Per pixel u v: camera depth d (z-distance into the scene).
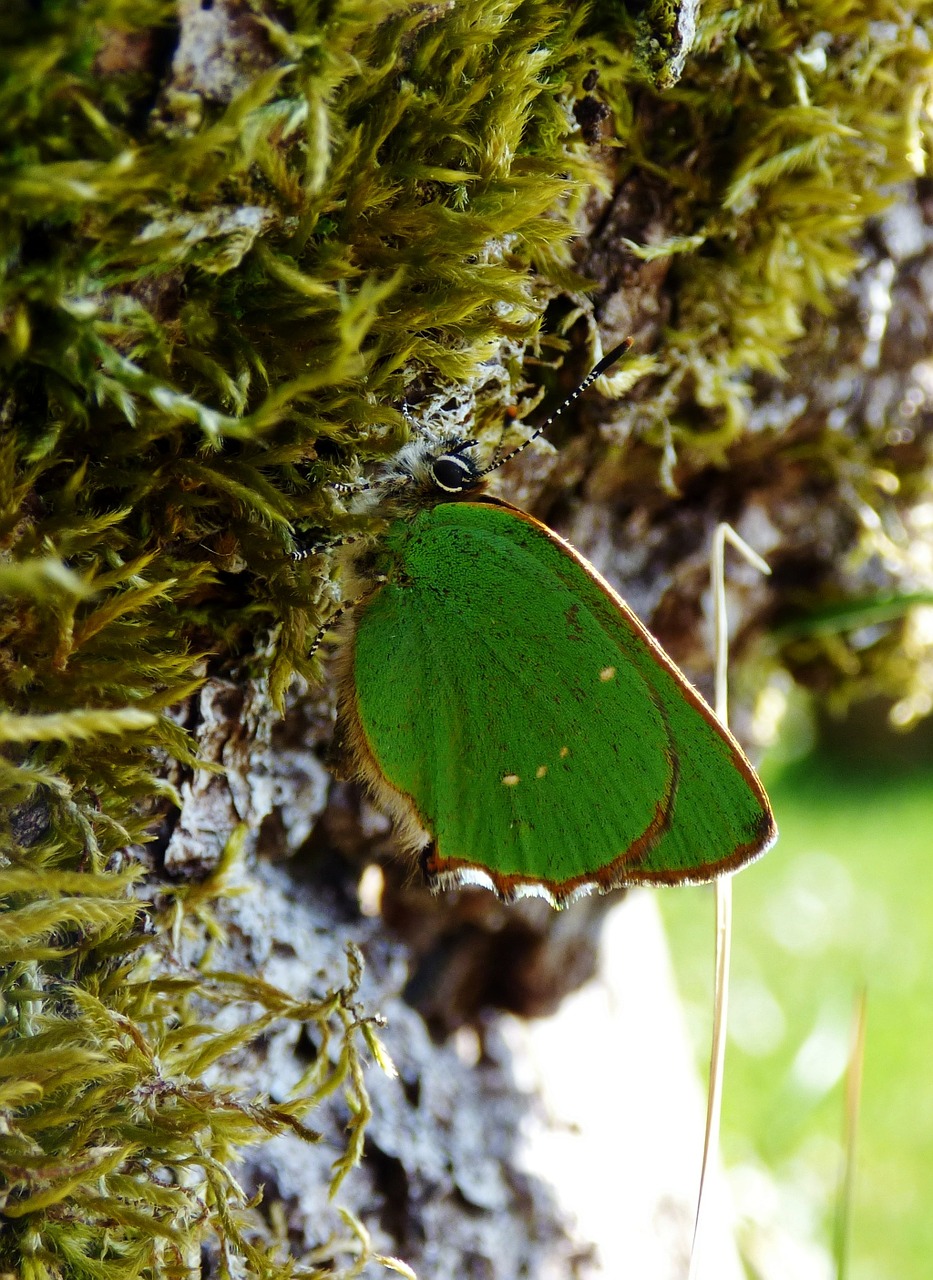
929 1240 0.19
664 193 0.14
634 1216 0.15
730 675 0.16
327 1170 0.14
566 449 0.14
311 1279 0.14
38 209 0.13
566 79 0.14
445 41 0.13
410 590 0.14
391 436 0.14
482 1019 0.15
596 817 0.14
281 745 0.14
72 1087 0.13
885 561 0.15
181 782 0.14
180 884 0.14
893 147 0.14
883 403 0.15
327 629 0.14
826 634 0.16
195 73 0.13
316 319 0.13
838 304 0.15
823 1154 0.20
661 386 0.14
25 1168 0.13
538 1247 0.15
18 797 0.13
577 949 0.15
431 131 0.13
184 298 0.13
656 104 0.14
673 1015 0.16
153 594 0.13
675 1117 0.16
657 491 0.15
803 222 0.14
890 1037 0.23
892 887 0.28
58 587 0.13
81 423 0.13
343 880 0.15
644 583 0.15
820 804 0.30
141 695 0.13
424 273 0.13
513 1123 0.15
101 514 0.13
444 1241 0.15
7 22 0.13
